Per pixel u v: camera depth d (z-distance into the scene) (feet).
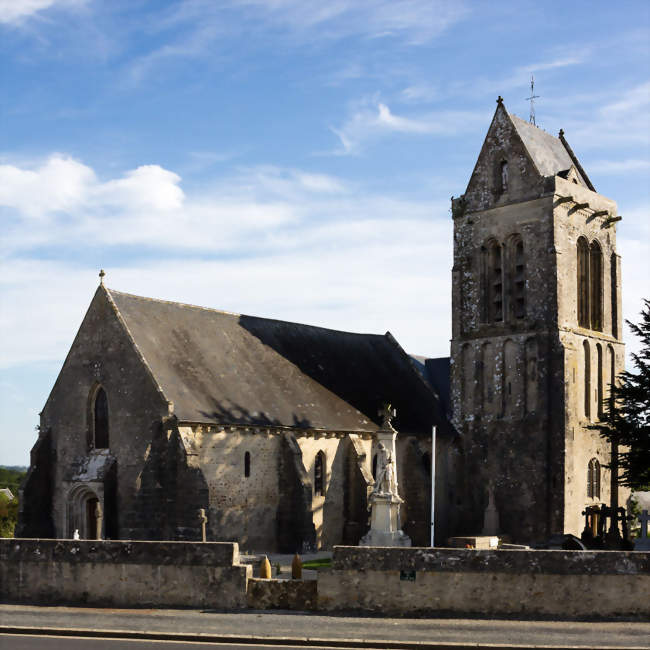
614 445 196.95
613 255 211.41
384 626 76.54
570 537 172.55
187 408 157.17
